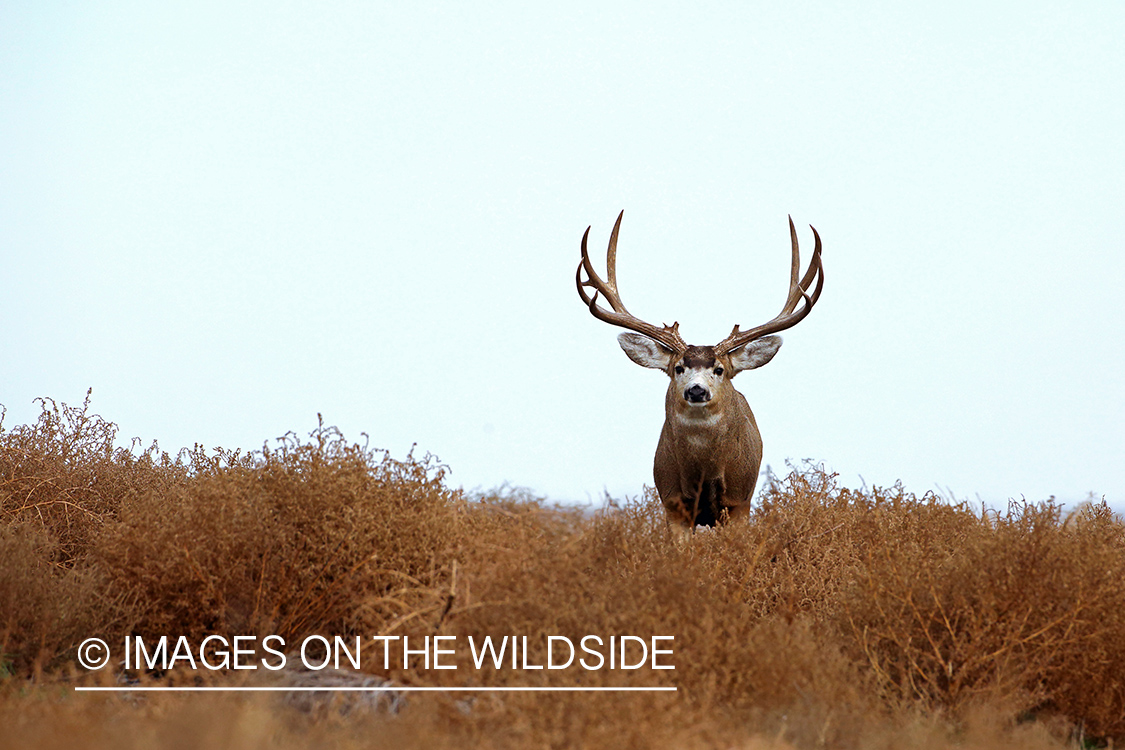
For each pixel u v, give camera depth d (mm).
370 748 15055
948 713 18953
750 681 17672
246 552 21766
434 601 20562
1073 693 19594
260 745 14883
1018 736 17547
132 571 21844
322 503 22344
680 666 17672
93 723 15547
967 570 21062
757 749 15805
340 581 21828
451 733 16062
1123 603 19922
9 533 23266
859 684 18750
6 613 20656
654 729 15266
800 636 19109
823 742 16656
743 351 37500
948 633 20344
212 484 23219
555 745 15398
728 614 19328
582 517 23484
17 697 17656
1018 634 19359
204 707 15820
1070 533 23047
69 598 21156
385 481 23172
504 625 18453
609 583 19750
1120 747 19234
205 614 21438
